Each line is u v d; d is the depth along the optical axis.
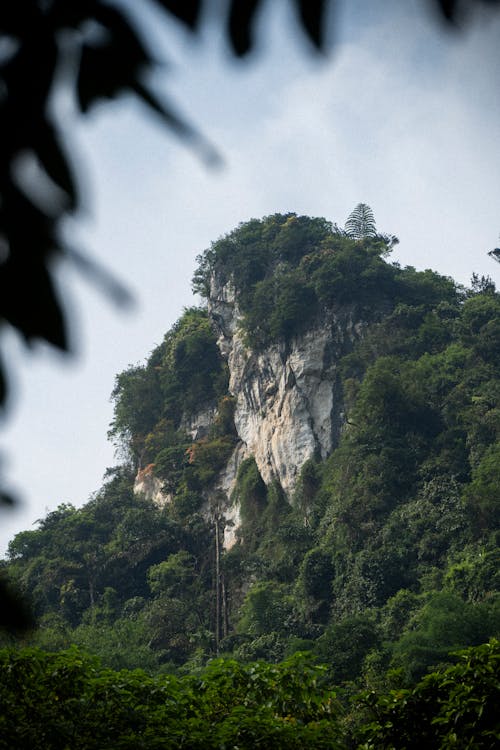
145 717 16.83
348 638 76.69
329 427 123.62
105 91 2.34
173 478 141.00
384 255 148.00
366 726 18.12
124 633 107.31
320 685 18.88
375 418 115.81
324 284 131.50
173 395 151.50
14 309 2.25
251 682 18.23
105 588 122.56
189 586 120.31
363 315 131.50
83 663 18.08
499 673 16.91
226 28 2.24
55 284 2.27
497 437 108.62
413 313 131.50
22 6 2.29
